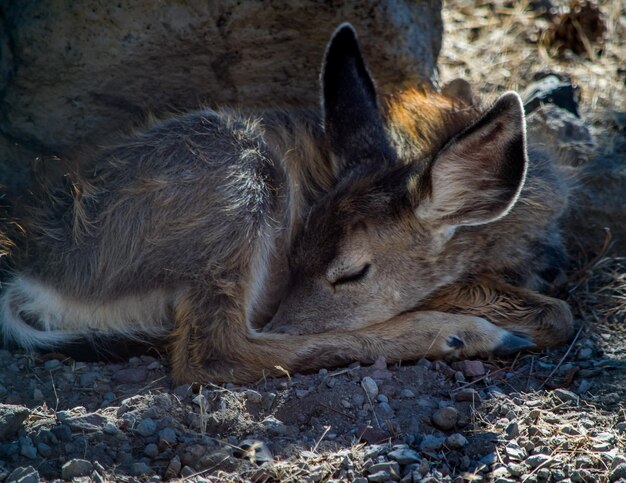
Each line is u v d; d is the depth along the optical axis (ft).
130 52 36.42
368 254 33.53
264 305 35.19
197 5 36.42
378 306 34.24
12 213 35.29
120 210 32.63
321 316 33.76
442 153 31.17
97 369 32.71
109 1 35.58
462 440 27.55
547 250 37.63
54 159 36.70
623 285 37.86
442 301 35.73
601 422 29.01
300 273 33.71
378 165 35.12
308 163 36.91
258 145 34.24
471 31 55.01
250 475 26.27
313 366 32.76
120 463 26.58
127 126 37.17
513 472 26.50
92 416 28.09
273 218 34.37
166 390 31.63
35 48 35.60
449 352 33.06
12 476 25.13
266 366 32.42
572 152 42.19
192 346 32.42
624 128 45.29
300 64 39.09
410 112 37.32
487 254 35.81
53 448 26.66
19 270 33.40
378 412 29.45
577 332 35.22
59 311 33.35
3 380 31.12
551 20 55.06
